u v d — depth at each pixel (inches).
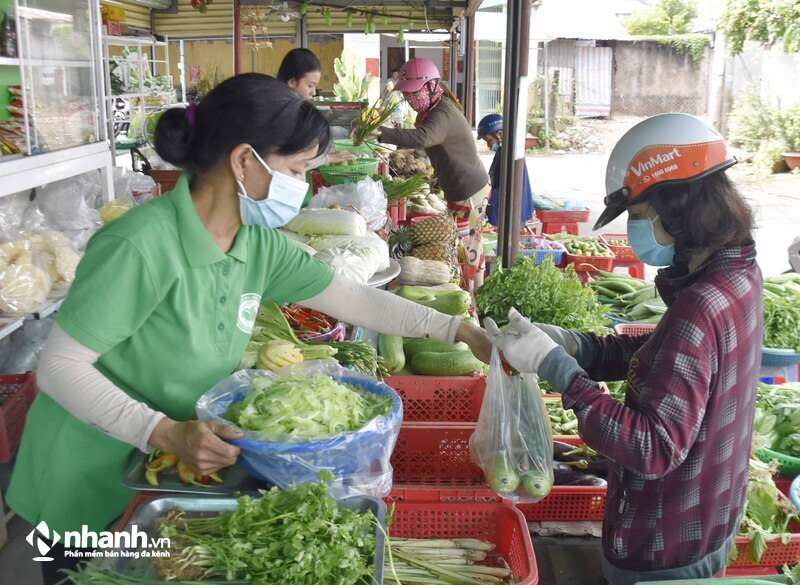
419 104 215.6
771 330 165.9
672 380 62.4
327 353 93.9
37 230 156.2
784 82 677.9
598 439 64.2
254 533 53.2
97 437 65.2
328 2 315.6
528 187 281.7
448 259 168.2
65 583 68.0
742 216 63.3
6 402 127.2
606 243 284.2
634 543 70.1
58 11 167.0
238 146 57.6
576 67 858.1
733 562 105.7
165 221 59.9
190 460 56.7
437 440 103.7
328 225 127.9
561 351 70.1
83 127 179.8
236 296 66.3
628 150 66.1
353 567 51.4
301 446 56.2
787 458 129.0
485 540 86.0
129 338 62.0
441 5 317.7
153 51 461.1
